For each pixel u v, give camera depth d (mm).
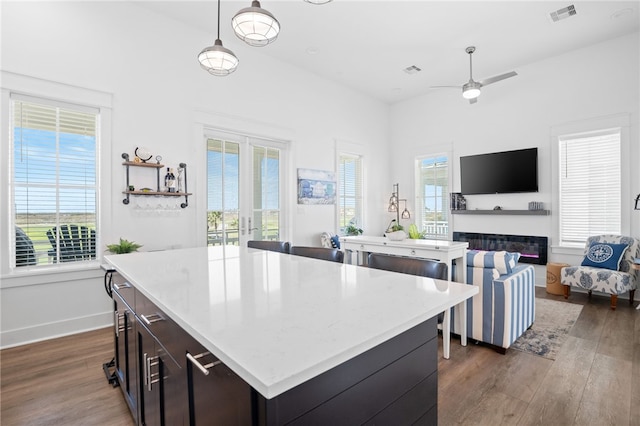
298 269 1620
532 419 1784
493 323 2578
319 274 1498
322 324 867
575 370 2293
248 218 4465
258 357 677
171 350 1090
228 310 987
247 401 676
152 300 1166
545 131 4746
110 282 2090
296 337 781
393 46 4348
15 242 2854
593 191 4406
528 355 2533
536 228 4820
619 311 3576
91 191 3223
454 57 4660
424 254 2775
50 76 2957
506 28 3922
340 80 5523
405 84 5676
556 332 2980
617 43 4160
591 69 4352
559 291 4234
